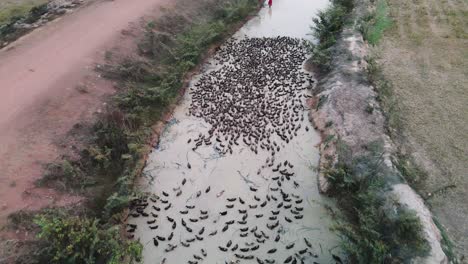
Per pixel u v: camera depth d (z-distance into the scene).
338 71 17.28
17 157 11.47
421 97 15.64
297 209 11.91
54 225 8.91
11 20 19.61
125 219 11.57
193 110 16.50
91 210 11.09
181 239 11.06
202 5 24.03
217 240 11.04
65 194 11.05
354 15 22.42
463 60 18.20
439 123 14.23
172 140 14.91
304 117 16.05
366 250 9.31
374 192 10.73
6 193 10.32
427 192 11.43
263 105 16.48
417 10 23.89
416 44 19.92
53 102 13.89
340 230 10.20
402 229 9.27
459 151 12.99
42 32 18.66
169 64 18.67
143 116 15.08
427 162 12.62
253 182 12.98
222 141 14.68
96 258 9.34
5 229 9.41
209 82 18.41
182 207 12.12
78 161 12.09
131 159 12.89
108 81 15.94
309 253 10.64
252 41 22.66
